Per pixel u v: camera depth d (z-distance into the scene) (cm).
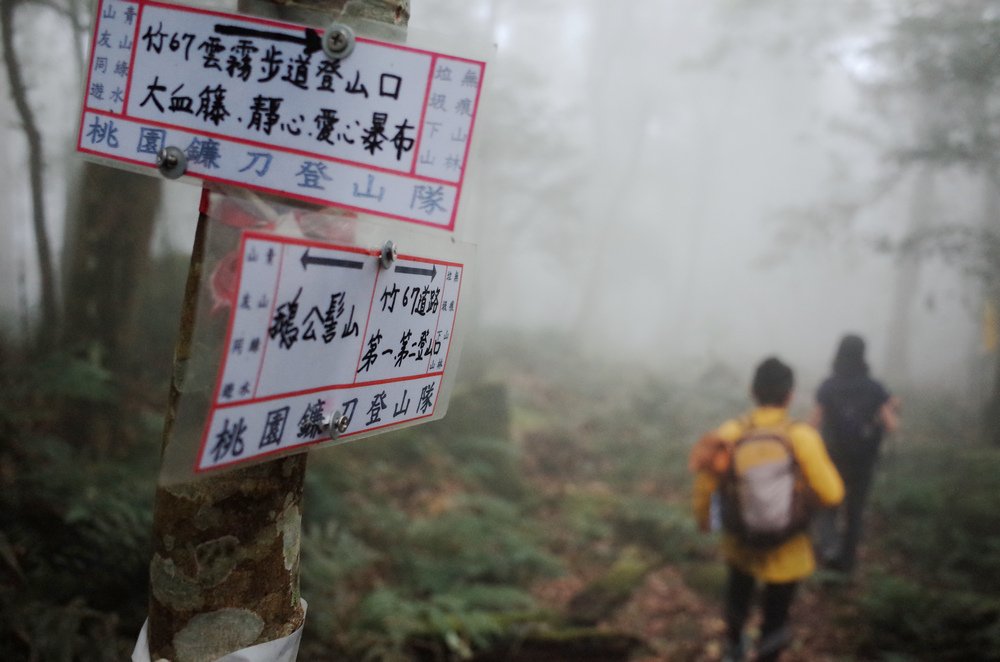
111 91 98
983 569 551
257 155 95
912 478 775
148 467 403
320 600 353
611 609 484
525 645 380
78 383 382
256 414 85
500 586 478
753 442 360
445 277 116
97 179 440
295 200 95
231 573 100
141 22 97
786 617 368
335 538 428
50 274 501
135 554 298
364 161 95
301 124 95
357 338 98
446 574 457
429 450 705
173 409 97
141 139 97
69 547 292
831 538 545
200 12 96
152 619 103
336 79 95
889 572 562
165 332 616
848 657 426
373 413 106
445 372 123
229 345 79
